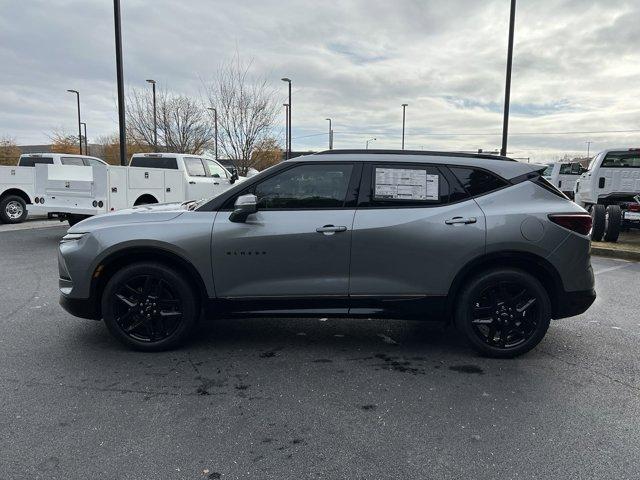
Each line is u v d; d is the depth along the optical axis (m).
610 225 11.39
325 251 4.27
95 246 4.28
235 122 22.05
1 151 51.00
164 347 4.45
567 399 3.63
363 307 4.37
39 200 10.54
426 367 4.20
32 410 3.37
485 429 3.20
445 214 4.28
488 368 4.20
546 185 4.45
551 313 4.42
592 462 2.84
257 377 3.96
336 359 4.36
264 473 2.72
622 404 3.55
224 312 4.41
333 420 3.29
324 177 4.38
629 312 5.93
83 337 4.84
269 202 4.37
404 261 4.27
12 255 9.37
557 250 4.25
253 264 4.29
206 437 3.06
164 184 12.11
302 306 4.36
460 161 4.42
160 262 4.36
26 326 5.16
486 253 4.24
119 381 3.85
